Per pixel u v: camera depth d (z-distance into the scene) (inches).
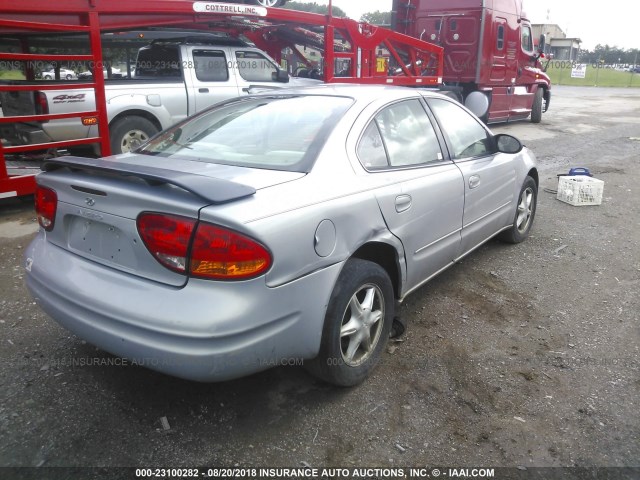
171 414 111.4
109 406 113.4
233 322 90.0
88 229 106.5
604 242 221.9
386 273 125.0
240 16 296.4
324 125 122.9
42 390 118.0
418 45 455.2
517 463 100.0
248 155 120.0
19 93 271.1
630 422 111.3
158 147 135.2
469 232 165.6
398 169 133.0
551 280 182.9
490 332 147.5
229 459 99.6
